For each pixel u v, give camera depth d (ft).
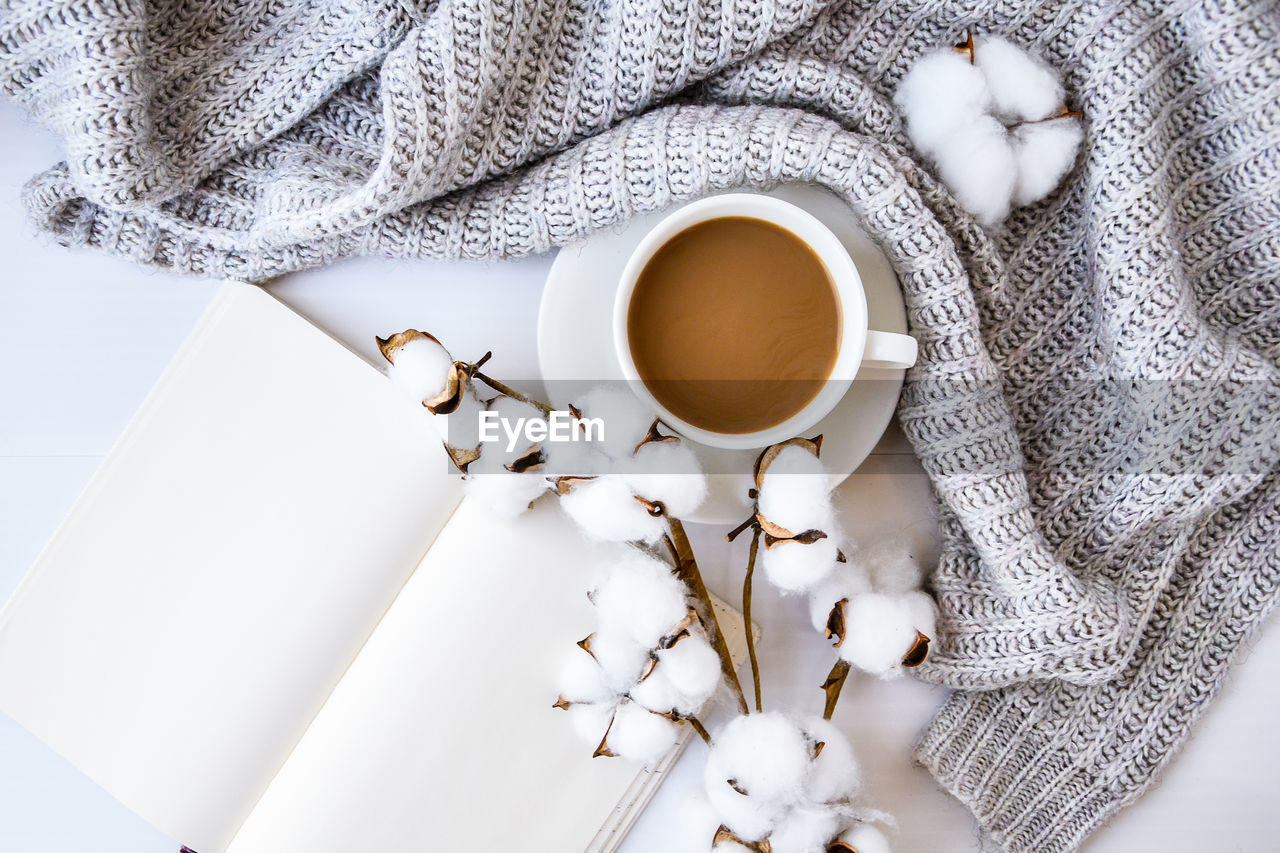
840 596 2.46
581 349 2.47
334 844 2.47
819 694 2.62
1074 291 2.58
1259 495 2.59
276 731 2.51
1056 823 2.60
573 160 2.48
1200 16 2.48
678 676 2.34
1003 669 2.52
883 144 2.52
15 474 2.58
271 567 2.51
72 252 2.58
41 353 2.58
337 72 2.52
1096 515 2.56
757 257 2.42
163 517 2.50
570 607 2.50
